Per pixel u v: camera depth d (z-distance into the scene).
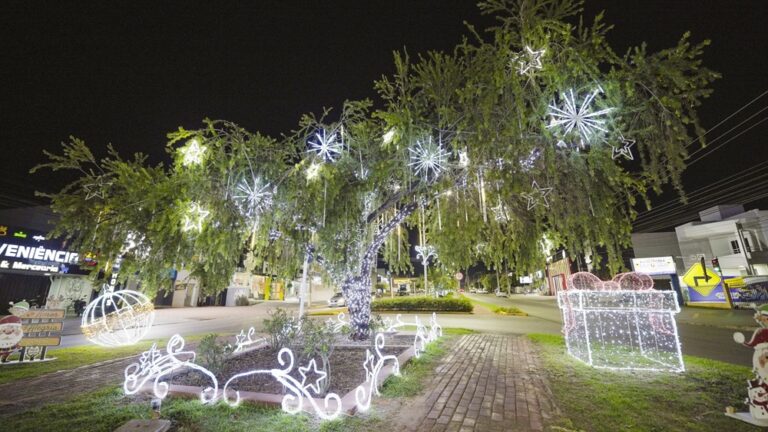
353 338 9.32
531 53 5.79
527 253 9.98
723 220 30.55
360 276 9.58
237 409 4.55
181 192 7.14
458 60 7.86
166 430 3.93
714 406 4.78
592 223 6.99
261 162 8.43
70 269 20.44
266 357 7.29
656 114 5.82
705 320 18.09
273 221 8.62
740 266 28.88
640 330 9.35
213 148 7.96
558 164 6.73
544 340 10.55
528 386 5.70
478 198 8.60
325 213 7.63
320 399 4.77
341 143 8.54
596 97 5.78
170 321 19.52
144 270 7.27
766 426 4.08
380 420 4.27
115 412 4.47
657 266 31.45
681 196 5.46
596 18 6.01
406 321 17.75
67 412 4.51
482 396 5.18
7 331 7.72
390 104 8.37
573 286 8.58
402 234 12.24
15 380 6.23
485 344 9.88
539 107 5.80
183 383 5.66
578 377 6.27
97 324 10.44
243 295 38.19
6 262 17.97
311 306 35.75
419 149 7.73
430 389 5.52
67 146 6.85
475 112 6.90
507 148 6.27
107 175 7.14
